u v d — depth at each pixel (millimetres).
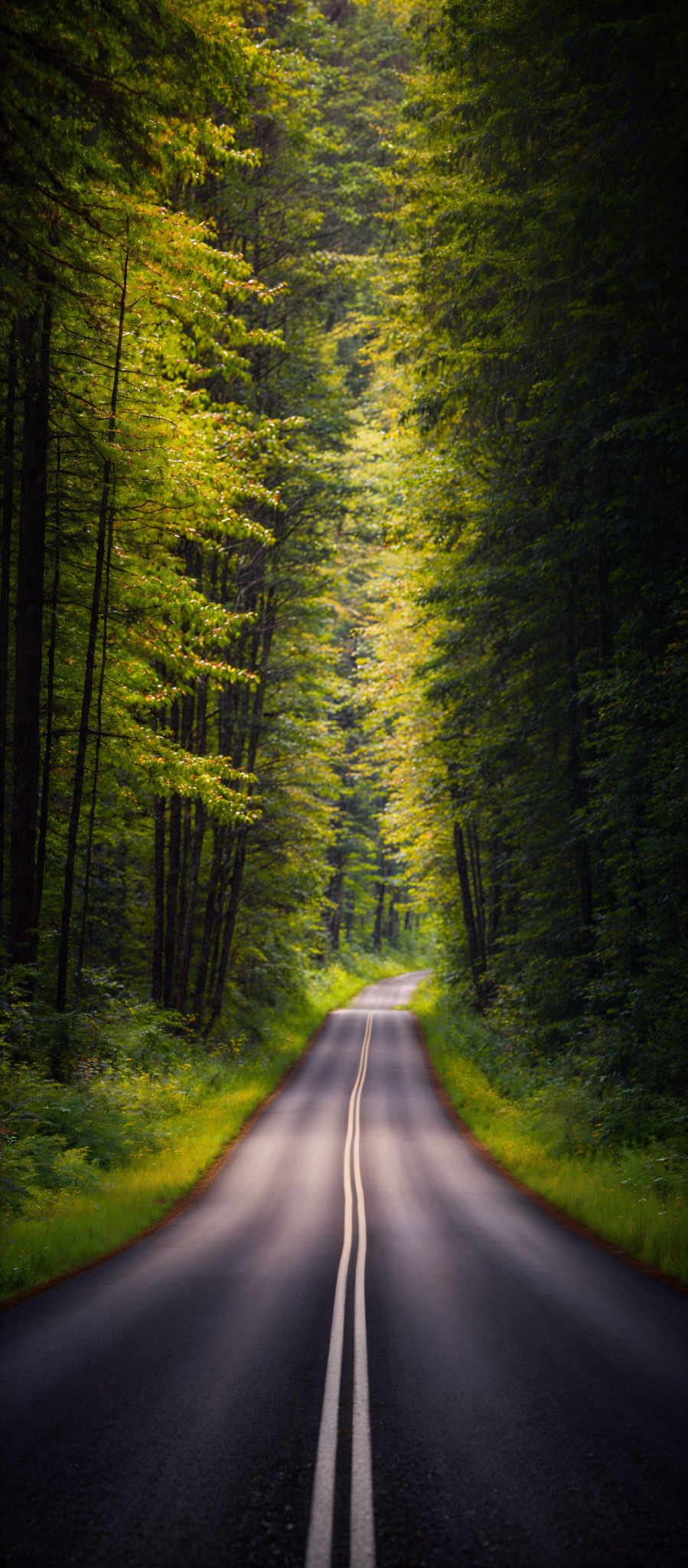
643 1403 4945
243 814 16094
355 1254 8773
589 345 15508
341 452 26484
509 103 15141
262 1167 14305
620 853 16422
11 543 15344
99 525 13664
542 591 19484
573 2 12703
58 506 14195
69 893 14227
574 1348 5895
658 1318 6609
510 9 14180
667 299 13289
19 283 10273
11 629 16281
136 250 11695
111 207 10656
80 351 13227
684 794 13328
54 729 15109
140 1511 3816
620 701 15109
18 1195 9961
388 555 29547
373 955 74938
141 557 15492
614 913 16438
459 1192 12391
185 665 15445
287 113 21312
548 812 21125
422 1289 7465
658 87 11734
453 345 19484
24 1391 5109
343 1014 42219
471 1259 8586
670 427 13125
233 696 25891
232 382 22250
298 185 23375
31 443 13117
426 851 35656
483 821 27562
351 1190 12516
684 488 14453
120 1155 13352
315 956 53812
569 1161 13727
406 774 31203
